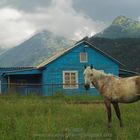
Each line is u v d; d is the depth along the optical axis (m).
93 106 22.62
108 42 138.25
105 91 15.14
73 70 42.50
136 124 15.05
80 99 30.36
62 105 23.19
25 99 29.55
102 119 16.48
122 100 14.83
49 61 41.78
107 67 43.56
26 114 18.77
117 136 12.66
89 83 15.65
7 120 15.69
